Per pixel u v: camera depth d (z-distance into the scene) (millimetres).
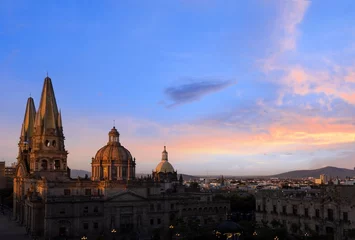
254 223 135000
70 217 144625
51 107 177125
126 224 153375
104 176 174750
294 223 140625
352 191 123500
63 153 174750
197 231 136500
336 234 123750
